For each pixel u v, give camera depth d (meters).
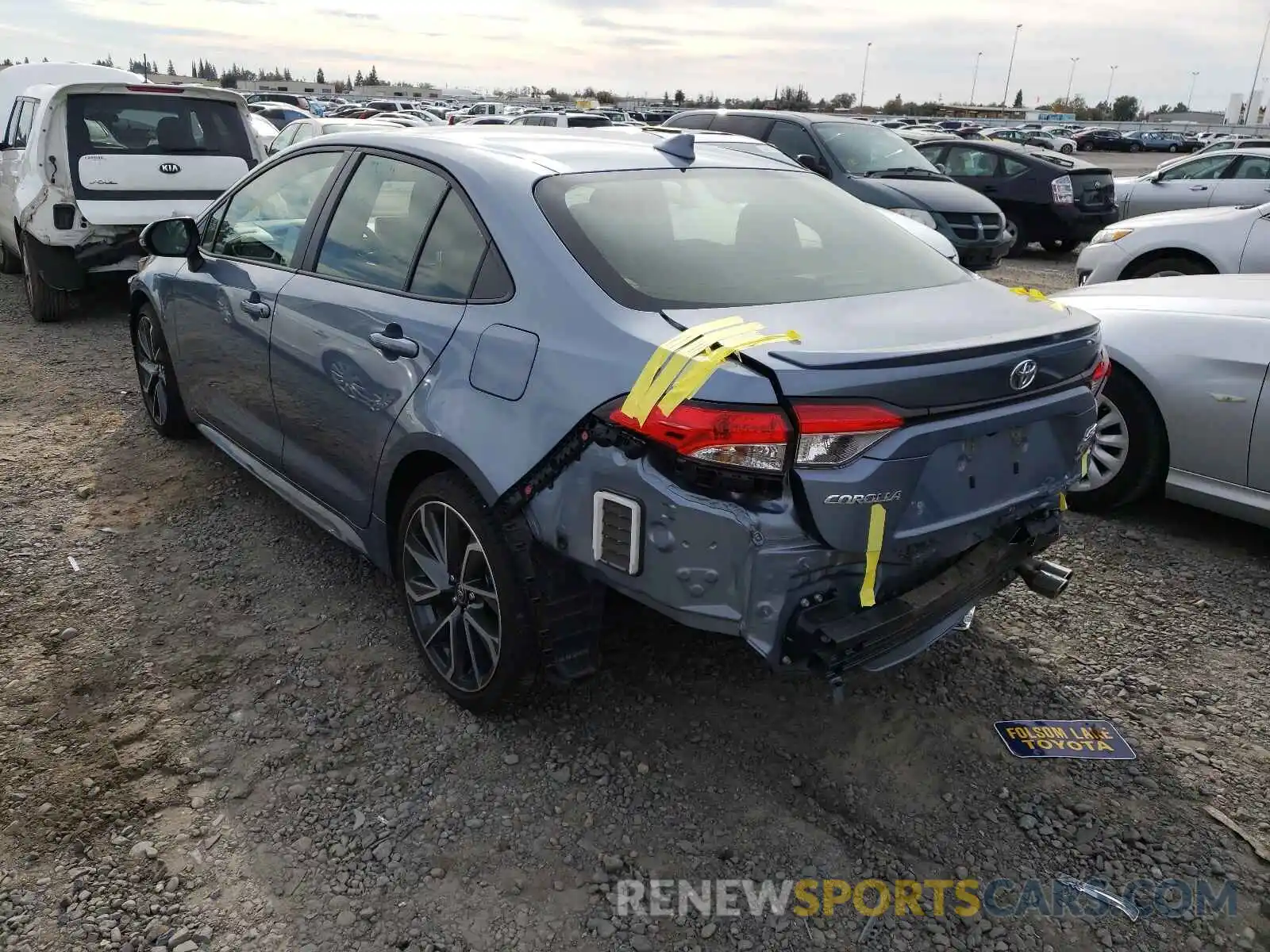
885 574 2.33
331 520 3.51
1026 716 3.02
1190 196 13.11
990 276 11.73
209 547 3.98
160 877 2.32
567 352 2.41
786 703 3.05
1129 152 54.16
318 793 2.61
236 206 4.15
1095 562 4.03
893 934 2.23
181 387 4.64
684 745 2.84
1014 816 2.60
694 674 3.18
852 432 2.09
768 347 2.14
